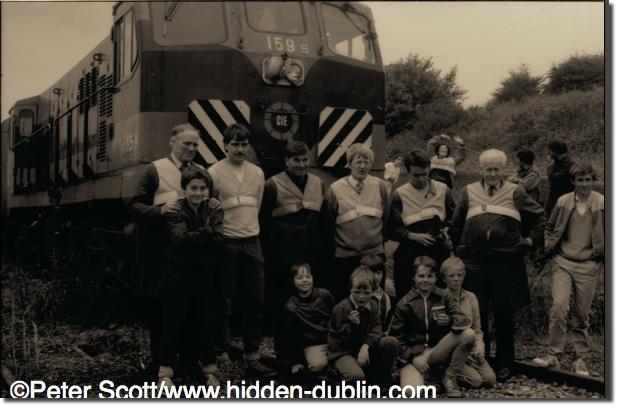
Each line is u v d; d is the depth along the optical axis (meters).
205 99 6.43
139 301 7.25
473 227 5.23
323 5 7.24
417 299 4.99
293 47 6.88
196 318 5.03
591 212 5.41
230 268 5.12
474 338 4.79
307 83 6.88
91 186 7.95
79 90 8.63
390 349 4.76
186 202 4.72
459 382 5.05
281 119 6.74
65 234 9.40
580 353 5.45
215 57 6.50
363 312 4.81
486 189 5.29
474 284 5.23
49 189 9.88
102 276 7.61
